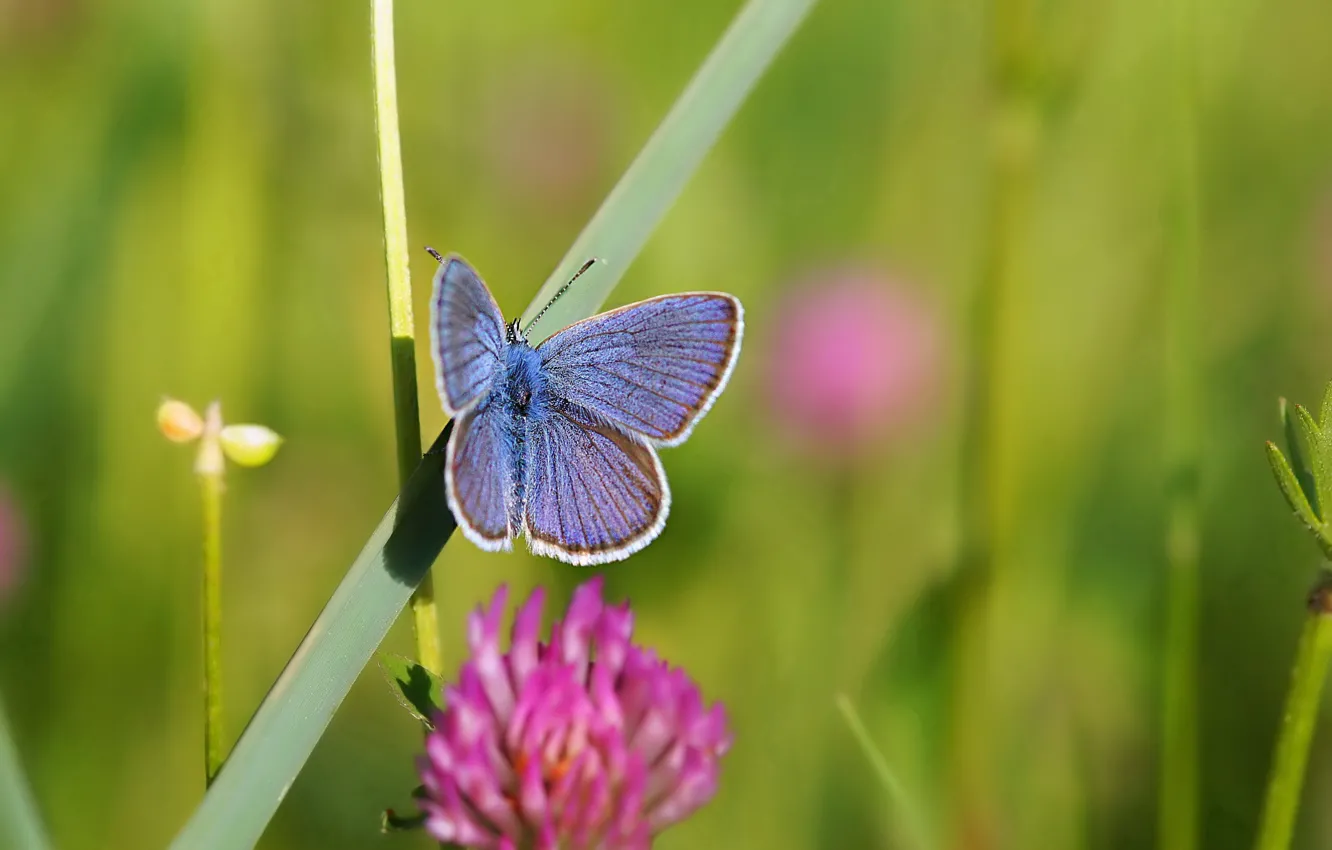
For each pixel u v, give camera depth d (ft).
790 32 1.09
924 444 1.23
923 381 1.24
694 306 1.13
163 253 1.25
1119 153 1.25
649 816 1.02
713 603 1.23
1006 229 1.15
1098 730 1.18
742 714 1.20
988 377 1.16
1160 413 1.22
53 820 1.18
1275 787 1.06
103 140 1.25
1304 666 1.05
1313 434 1.03
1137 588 1.20
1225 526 1.22
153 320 1.25
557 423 1.13
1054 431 1.22
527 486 1.12
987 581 1.16
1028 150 1.15
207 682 1.06
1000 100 1.15
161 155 1.25
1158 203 1.25
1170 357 1.14
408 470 1.06
